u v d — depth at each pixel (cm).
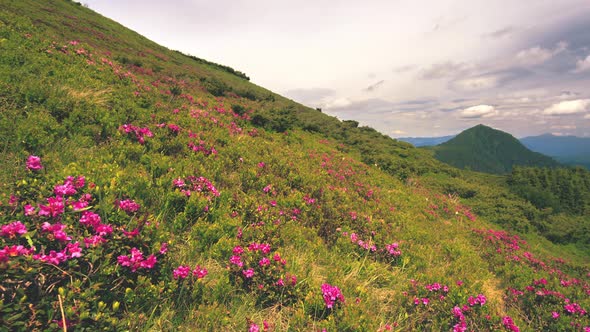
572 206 2419
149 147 773
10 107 628
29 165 389
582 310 563
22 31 1347
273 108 2973
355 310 379
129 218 372
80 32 3212
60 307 231
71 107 746
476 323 452
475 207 2069
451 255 798
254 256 425
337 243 636
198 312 322
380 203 1056
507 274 782
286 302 403
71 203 330
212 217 540
